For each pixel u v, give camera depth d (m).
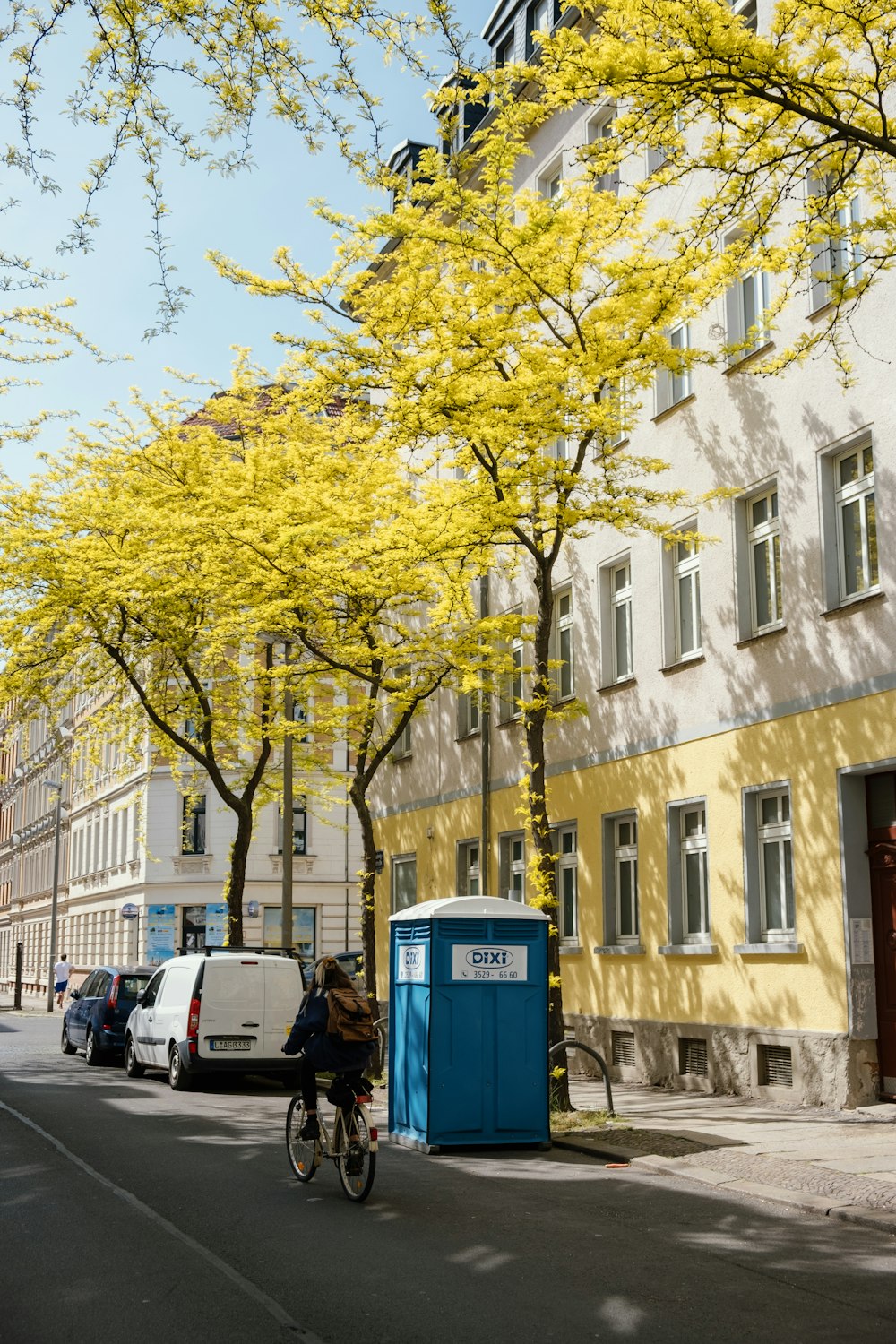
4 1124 15.58
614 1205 10.05
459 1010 13.12
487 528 16.09
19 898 87.31
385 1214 9.66
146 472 24.98
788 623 17.08
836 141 10.18
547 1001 13.39
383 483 19.55
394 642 21.83
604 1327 6.68
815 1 10.04
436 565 19.05
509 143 13.86
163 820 51.22
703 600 19.00
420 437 15.91
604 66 9.50
